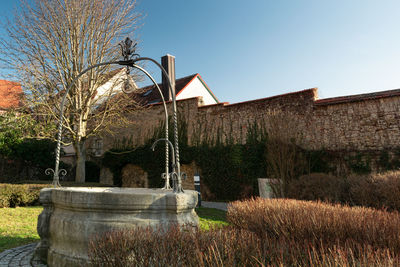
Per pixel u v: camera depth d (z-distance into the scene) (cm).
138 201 306
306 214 308
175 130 421
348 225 265
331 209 346
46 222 375
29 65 1298
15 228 569
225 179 1382
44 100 1307
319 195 720
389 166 1027
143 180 1702
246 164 1331
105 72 1442
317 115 1214
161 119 1697
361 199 632
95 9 1365
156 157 1647
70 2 1323
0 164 1525
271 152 1113
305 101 1249
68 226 323
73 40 1359
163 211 319
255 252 177
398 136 1036
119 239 215
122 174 1817
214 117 1496
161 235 224
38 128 1362
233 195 1344
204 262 169
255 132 1352
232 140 1412
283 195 986
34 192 927
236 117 1427
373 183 632
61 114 510
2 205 836
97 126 1478
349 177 733
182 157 1538
